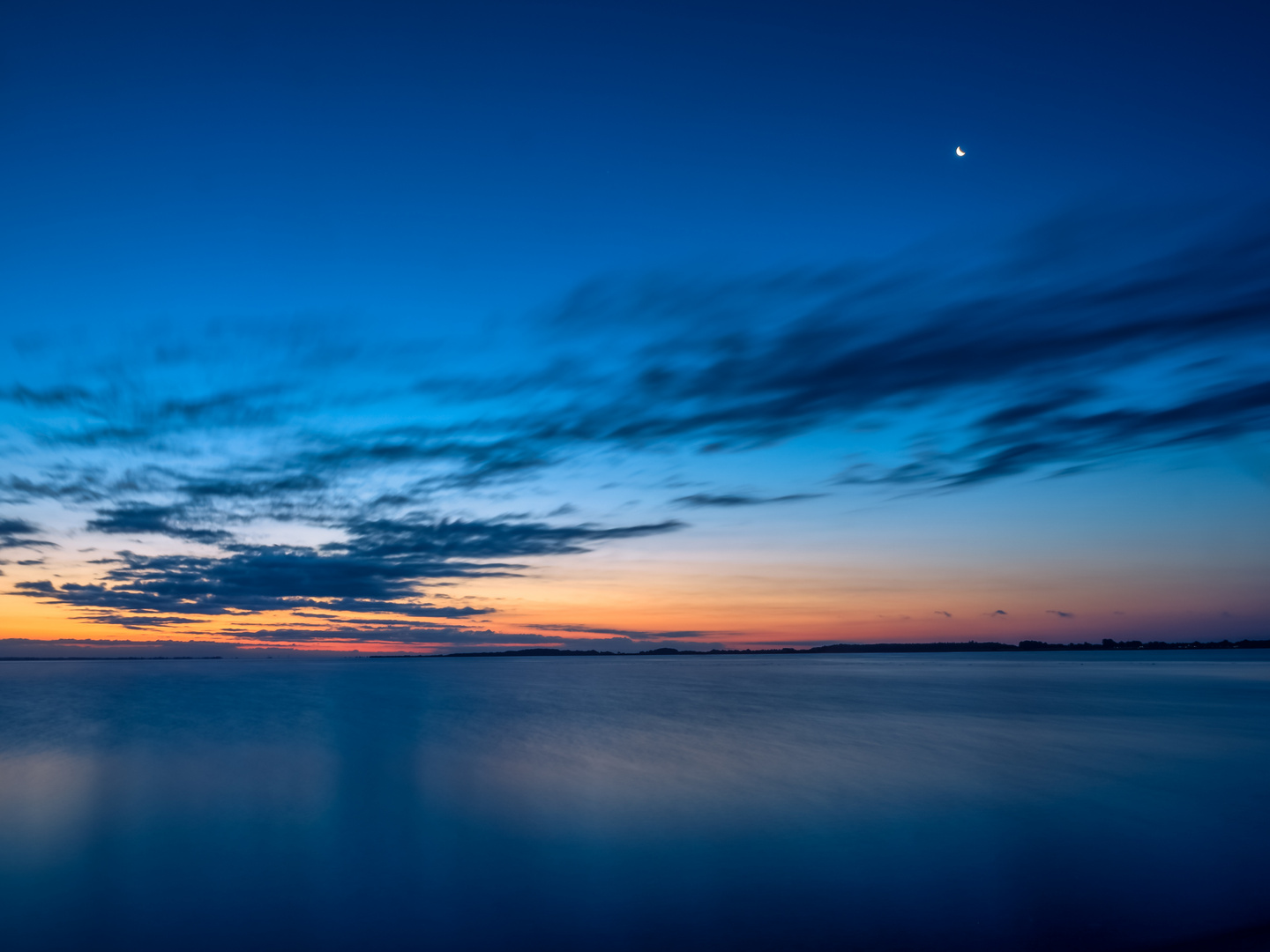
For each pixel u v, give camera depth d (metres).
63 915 12.72
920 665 174.38
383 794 21.00
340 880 14.22
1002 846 15.84
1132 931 11.38
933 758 26.64
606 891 13.50
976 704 50.34
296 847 16.20
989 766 25.02
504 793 20.98
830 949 10.99
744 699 57.16
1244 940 10.52
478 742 31.36
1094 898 12.84
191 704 53.59
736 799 20.20
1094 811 18.70
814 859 15.05
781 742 31.00
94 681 100.62
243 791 21.62
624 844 16.17
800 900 12.96
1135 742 30.42
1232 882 13.44
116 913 12.77
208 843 16.58
